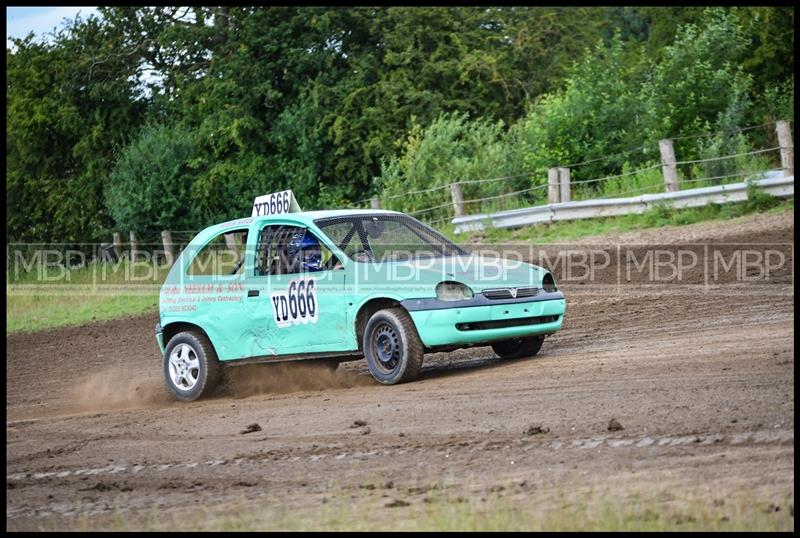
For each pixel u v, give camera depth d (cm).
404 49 8962
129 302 5791
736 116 6109
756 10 7906
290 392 2670
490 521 1359
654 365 2284
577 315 3353
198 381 2730
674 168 5300
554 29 9738
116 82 9925
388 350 2428
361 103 8738
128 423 2431
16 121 10325
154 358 3850
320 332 2528
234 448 1995
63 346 4547
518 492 1505
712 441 1650
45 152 10594
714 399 1889
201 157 8962
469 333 2367
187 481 1781
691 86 6372
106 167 10044
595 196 5775
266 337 2625
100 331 4891
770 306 2994
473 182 6194
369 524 1408
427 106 8688
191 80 9650
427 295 2372
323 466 1778
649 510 1357
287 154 8900
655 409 1869
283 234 2647
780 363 2138
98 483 1811
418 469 1691
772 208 4850
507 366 2525
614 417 1845
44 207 10525
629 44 10025
